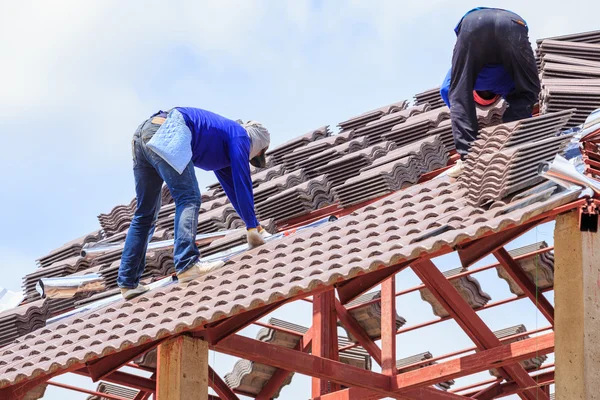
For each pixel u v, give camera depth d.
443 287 12.21
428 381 11.93
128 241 12.32
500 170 9.82
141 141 12.13
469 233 9.08
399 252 9.40
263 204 14.07
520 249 15.09
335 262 9.94
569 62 13.17
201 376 10.40
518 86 11.64
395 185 12.84
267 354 11.20
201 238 13.75
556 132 10.71
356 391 12.52
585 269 8.61
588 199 8.78
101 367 11.01
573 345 8.45
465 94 11.54
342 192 13.09
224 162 12.42
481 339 12.26
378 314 14.90
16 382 11.23
